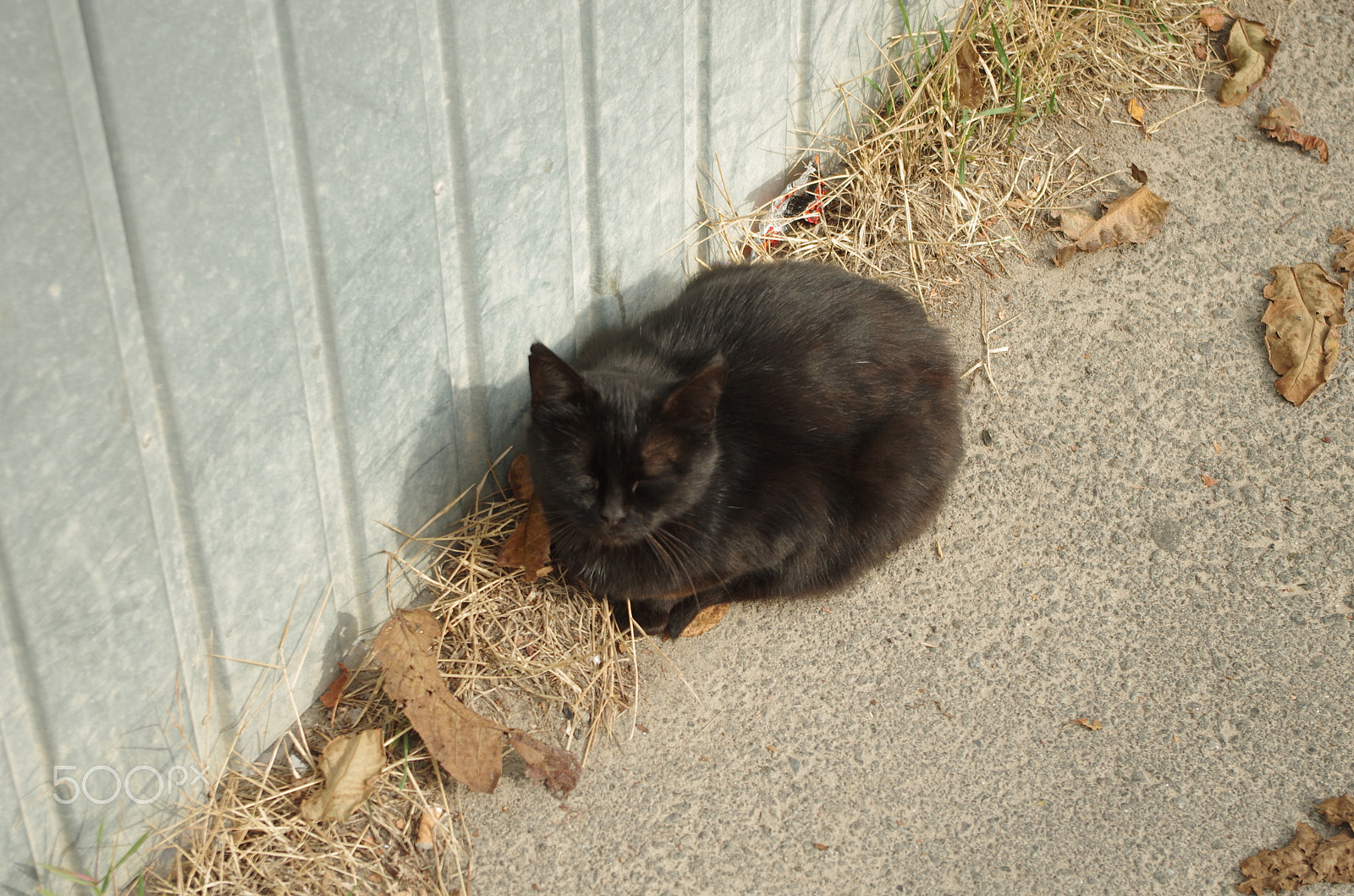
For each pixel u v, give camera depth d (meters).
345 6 2.15
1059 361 3.87
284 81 2.10
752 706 3.04
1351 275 4.06
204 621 2.40
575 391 2.64
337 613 2.82
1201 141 4.45
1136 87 4.59
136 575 2.16
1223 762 2.99
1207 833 2.84
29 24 1.62
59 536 1.96
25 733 2.07
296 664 2.71
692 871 2.68
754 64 3.66
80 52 1.71
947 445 3.27
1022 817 2.85
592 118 3.02
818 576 3.20
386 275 2.53
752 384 3.01
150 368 2.04
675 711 3.01
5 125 1.64
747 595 3.25
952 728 3.03
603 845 2.71
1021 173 4.30
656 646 3.15
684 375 3.04
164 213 1.94
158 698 2.32
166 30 1.82
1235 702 3.12
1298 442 3.73
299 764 2.68
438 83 2.49
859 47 4.17
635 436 2.67
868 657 3.17
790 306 3.17
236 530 2.37
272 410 2.35
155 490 2.15
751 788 2.85
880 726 3.01
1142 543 3.47
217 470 2.26
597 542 2.93
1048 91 4.41
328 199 2.28
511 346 3.08
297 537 2.57
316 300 2.38
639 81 3.15
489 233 2.81
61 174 1.74
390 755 2.74
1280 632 3.29
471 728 2.71
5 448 1.81
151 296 1.97
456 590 3.04
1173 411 3.77
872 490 3.11
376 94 2.30
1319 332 3.90
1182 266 4.09
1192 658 3.22
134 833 2.37
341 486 2.69
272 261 2.21
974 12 4.37
